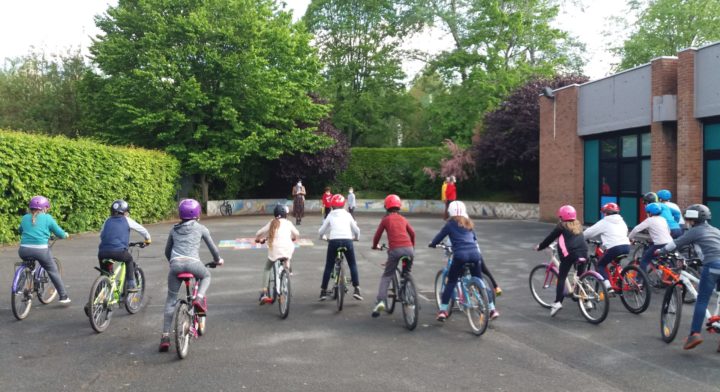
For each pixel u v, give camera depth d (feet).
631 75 60.70
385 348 20.49
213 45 93.76
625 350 20.31
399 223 24.31
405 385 16.56
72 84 128.06
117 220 23.97
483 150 98.58
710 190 50.96
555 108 76.38
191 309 20.03
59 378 17.04
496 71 115.85
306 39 107.86
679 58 52.54
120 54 92.48
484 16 113.50
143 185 77.00
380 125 151.33
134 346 20.54
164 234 62.95
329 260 27.25
